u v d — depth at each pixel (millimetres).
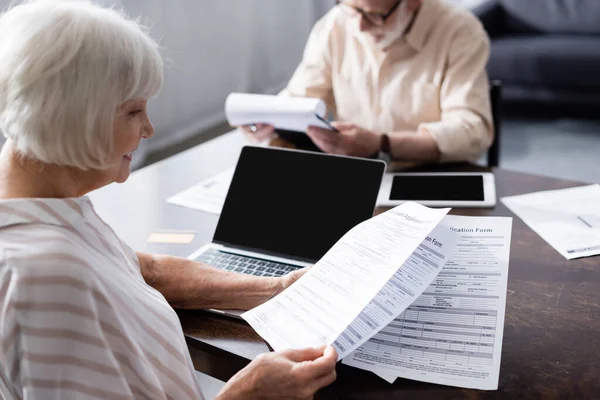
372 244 1119
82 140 832
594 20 4418
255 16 5039
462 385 956
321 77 2205
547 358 1003
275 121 1802
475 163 1766
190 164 1837
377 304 1028
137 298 901
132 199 1641
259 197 1396
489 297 1113
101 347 817
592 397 922
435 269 1085
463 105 1918
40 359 791
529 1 4594
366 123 2172
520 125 4348
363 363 1012
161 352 910
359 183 1336
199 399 966
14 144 866
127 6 3779
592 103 4148
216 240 1391
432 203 1514
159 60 911
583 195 1508
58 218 840
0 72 812
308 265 1275
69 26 815
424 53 2010
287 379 903
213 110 4770
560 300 1141
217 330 1129
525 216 1435
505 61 4270
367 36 2057
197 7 4391
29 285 784
